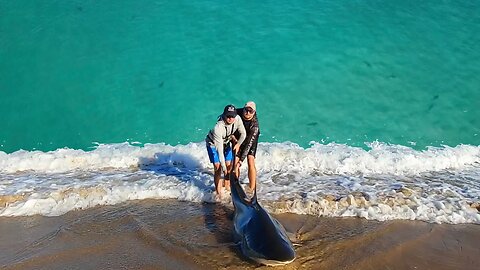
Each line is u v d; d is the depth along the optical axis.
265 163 9.23
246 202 6.69
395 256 6.46
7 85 11.71
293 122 10.84
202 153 9.62
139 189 8.27
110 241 6.80
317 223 7.24
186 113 11.12
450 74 12.11
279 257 6.05
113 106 11.26
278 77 11.98
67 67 12.16
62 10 13.95
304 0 14.80
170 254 6.46
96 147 10.23
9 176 9.02
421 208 7.62
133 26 13.45
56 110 11.18
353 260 6.33
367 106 11.27
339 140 10.36
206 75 12.02
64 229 7.14
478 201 7.85
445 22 13.80
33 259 6.40
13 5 14.05
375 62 12.44
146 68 12.19
